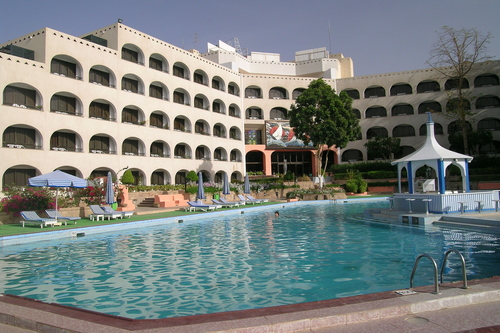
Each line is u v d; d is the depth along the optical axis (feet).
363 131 177.06
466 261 30.50
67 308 17.62
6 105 89.10
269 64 184.85
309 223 61.41
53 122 98.48
